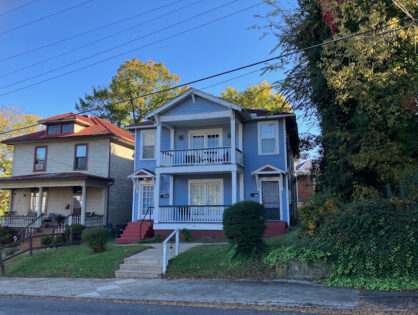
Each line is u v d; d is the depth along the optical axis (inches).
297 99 614.5
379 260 304.0
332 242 336.5
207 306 277.9
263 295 293.7
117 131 941.2
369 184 483.2
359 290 294.2
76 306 295.6
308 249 345.7
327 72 468.1
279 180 678.5
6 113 1300.4
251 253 387.2
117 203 891.4
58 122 912.9
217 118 663.1
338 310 249.6
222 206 639.1
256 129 710.5
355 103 496.4
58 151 903.7
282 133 693.3
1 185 849.5
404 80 417.1
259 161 694.5
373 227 316.8
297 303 267.4
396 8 451.8
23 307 299.1
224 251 426.0
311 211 380.8
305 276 340.2
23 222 812.6
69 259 488.4
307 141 712.4
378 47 432.1
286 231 617.3
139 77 1359.5
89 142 884.6
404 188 358.9
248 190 689.0
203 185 726.5
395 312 236.7
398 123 417.1
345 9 464.8
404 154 434.9
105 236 510.0
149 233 677.3
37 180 815.7
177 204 725.3
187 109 682.8
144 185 764.6
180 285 348.5
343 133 481.1
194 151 692.1
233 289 318.7
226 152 687.1
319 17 530.3
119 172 905.5
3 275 462.0
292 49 577.9
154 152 766.5
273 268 361.7
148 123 791.7
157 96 1382.9
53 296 336.2
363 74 440.8
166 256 425.7
